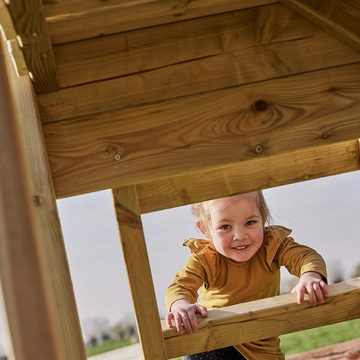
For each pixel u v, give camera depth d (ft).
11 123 3.82
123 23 7.02
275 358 9.18
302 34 7.25
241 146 7.14
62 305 6.66
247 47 7.21
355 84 7.28
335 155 8.57
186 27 7.15
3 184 3.74
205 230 9.59
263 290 9.44
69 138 7.06
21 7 5.72
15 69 6.91
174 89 7.13
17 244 3.68
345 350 11.29
